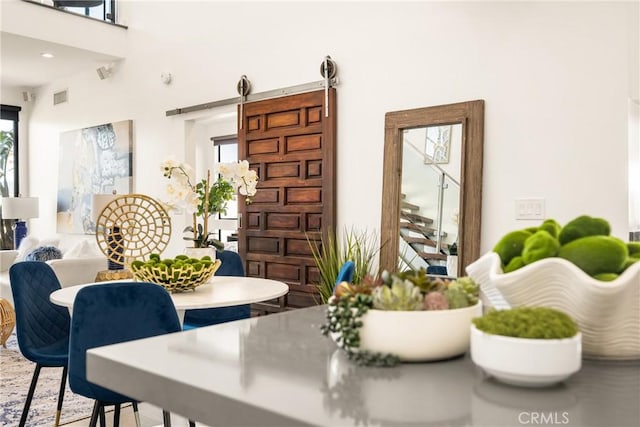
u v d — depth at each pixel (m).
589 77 3.07
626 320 0.80
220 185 2.90
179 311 2.53
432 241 3.62
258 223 4.72
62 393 2.71
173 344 0.90
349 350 0.81
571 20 3.14
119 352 0.84
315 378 0.71
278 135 4.56
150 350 0.86
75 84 7.21
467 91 3.53
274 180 4.59
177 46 5.62
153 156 5.95
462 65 3.55
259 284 2.86
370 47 4.03
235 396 0.64
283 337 0.96
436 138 3.65
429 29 3.71
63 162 7.45
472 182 3.45
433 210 3.63
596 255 0.79
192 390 0.68
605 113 3.02
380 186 3.96
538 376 0.66
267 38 4.73
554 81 3.19
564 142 3.15
